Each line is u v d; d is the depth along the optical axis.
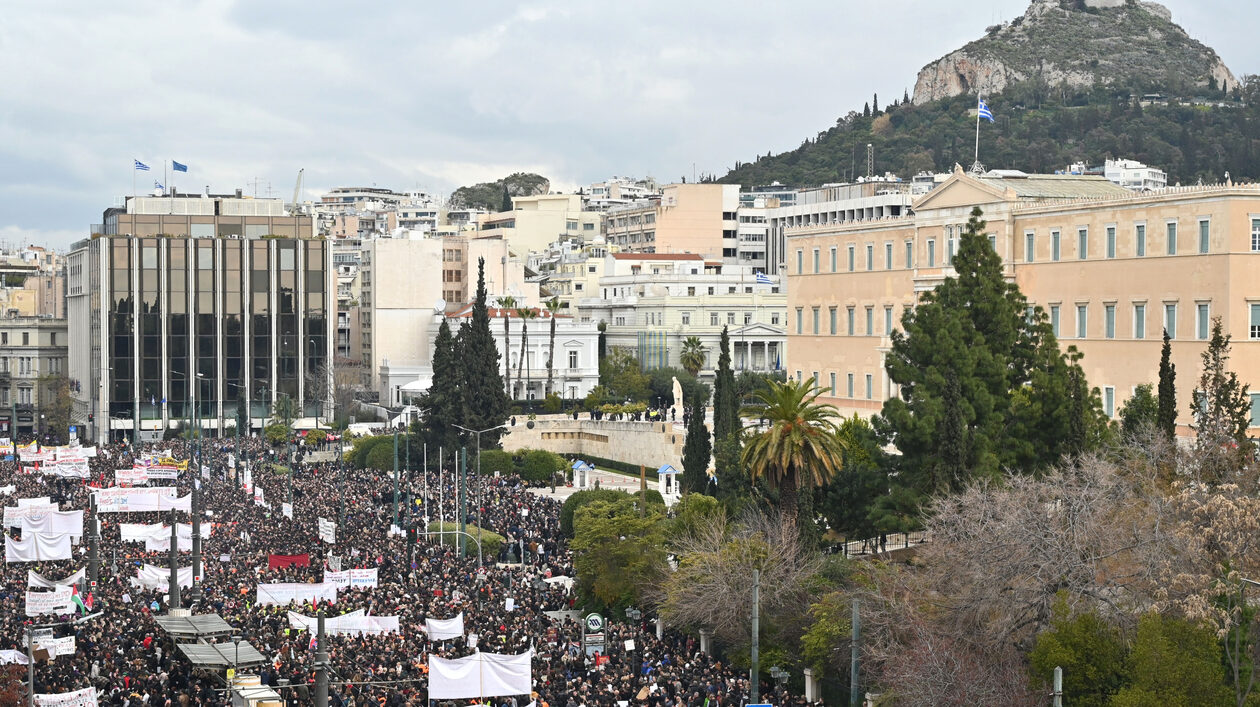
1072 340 136.62
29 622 92.56
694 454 133.75
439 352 193.38
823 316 168.75
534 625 95.31
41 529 117.75
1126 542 77.75
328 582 102.12
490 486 169.75
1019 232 142.62
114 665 82.62
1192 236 123.75
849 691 82.62
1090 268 134.38
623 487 178.88
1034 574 77.00
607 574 107.19
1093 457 89.69
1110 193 149.38
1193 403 106.56
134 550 126.62
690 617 94.75
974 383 104.81
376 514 148.12
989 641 76.62
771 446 101.38
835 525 108.69
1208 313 122.31
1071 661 70.38
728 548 98.12
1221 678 68.19
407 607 98.75
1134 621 73.38
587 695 77.75
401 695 76.81
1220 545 74.38
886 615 82.94
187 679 83.50
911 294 154.25
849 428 118.06
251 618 94.88
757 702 77.88
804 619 89.75
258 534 133.12
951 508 86.38
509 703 77.94
